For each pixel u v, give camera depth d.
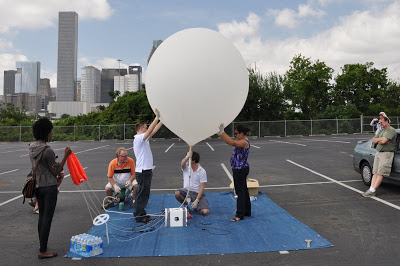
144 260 3.83
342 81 43.00
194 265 3.66
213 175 10.20
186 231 4.88
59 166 4.08
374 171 7.00
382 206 6.17
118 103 37.94
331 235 4.63
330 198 6.89
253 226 5.05
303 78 41.38
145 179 5.40
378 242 4.31
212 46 4.31
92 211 6.22
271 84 35.22
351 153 15.30
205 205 5.80
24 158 16.91
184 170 5.99
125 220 5.55
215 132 4.68
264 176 9.80
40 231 3.97
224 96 4.30
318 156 14.47
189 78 4.18
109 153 18.86
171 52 4.33
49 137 4.13
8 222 5.55
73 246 4.12
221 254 3.96
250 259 3.80
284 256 3.88
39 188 3.99
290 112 39.28
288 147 19.42
